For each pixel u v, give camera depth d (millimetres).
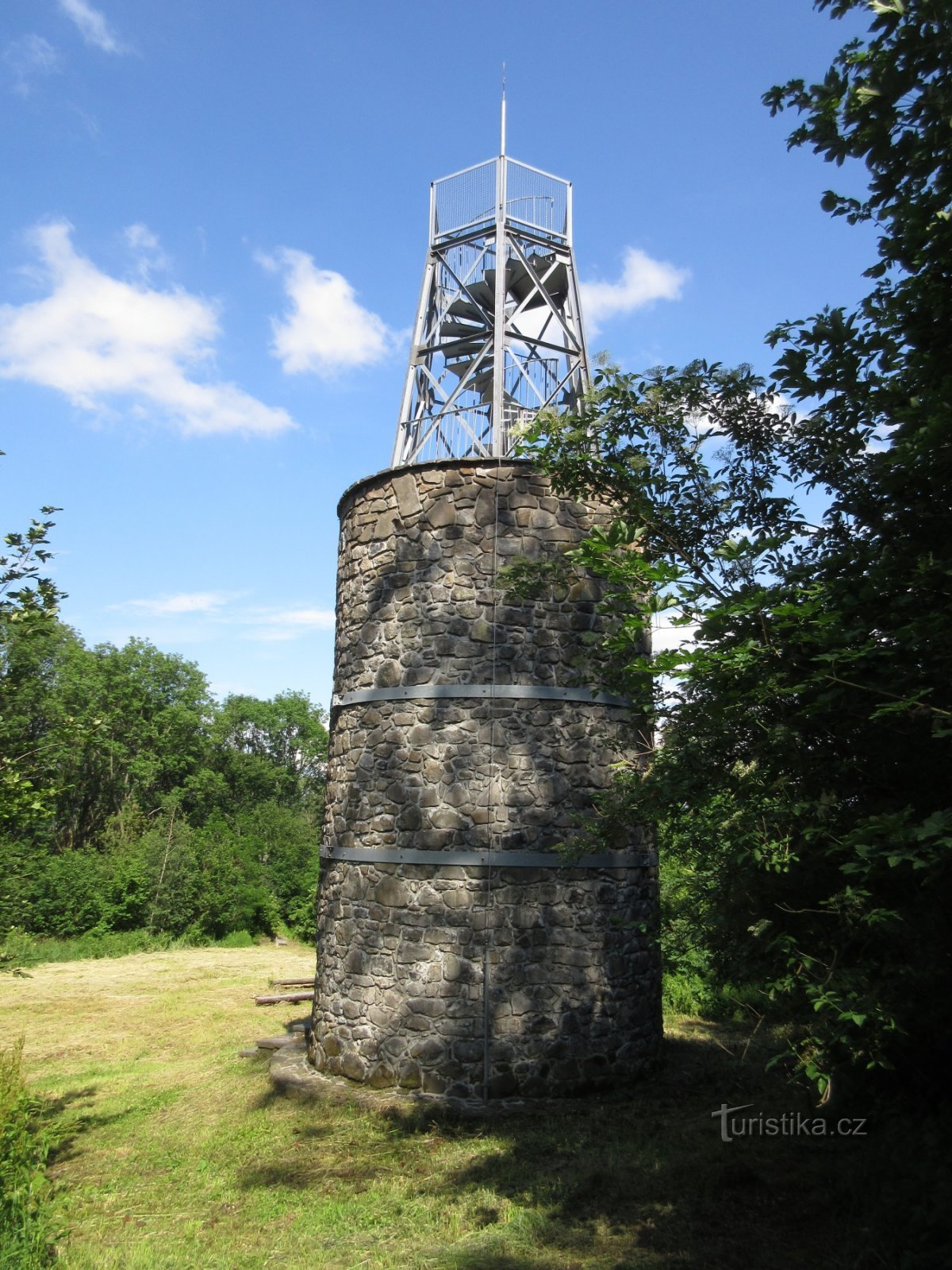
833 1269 5688
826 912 5344
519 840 10406
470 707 10727
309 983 21141
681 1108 9594
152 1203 8023
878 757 5496
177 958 28594
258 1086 11281
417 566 11273
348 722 11750
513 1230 6773
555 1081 9930
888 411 5895
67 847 42188
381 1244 6809
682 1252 6160
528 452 7777
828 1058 5145
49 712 35625
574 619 11062
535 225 13031
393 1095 10000
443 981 10164
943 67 4711
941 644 4734
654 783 6250
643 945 10906
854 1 5109
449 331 13875
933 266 5180
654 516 7066
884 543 5766
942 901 5020
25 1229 6473
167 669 47438
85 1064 13938
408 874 10594
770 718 5727
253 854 37469
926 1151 6109
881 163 5164
